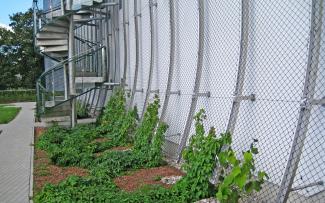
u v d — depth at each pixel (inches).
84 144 380.8
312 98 163.0
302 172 184.1
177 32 330.6
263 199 189.8
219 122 261.7
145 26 422.3
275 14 209.0
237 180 148.7
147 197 206.8
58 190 231.5
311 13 165.0
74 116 556.1
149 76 390.0
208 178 201.9
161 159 293.0
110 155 310.2
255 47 225.0
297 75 193.6
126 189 239.0
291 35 197.5
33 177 287.3
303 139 163.6
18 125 667.4
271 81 211.8
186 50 315.3
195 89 283.3
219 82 264.7
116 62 577.0
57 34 586.6
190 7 308.3
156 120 320.5
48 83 591.8
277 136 204.2
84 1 529.3
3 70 2182.6
